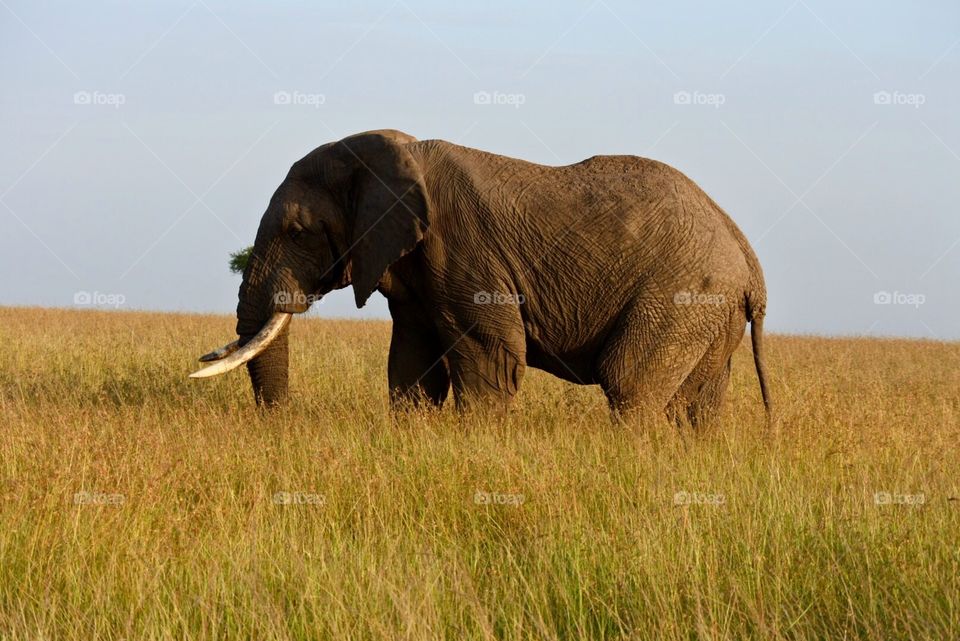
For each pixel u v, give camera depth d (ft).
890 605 25.26
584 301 47.06
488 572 27.86
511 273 47.24
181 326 104.99
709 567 26.76
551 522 30.86
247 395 57.57
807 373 70.28
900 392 61.05
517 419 46.75
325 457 36.83
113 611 24.71
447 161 48.03
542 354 48.80
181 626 24.16
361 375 66.23
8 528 29.09
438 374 50.49
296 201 48.16
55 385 58.03
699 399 48.62
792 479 36.32
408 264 47.96
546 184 48.11
